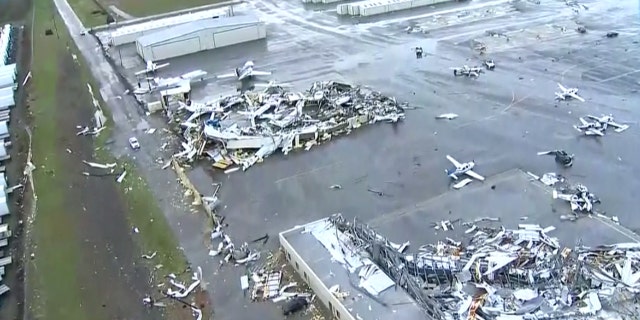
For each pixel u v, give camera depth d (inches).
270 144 2069.4
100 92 2669.8
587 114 2160.4
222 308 1384.1
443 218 1644.9
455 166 1886.1
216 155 2057.1
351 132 2166.6
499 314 1217.4
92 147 2206.0
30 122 2442.2
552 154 1927.9
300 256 1425.9
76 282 1514.5
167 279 1497.3
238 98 2426.2
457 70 2600.9
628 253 1392.7
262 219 1705.2
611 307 1211.2
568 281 1304.1
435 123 2185.0
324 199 1781.5
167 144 2176.4
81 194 1907.0
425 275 1363.2
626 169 1815.9
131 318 1378.0
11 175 2048.5
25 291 1496.1
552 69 2571.4
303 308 1355.8
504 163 1897.1
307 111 2308.1
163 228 1695.4
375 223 1648.6
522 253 1400.1
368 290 1288.1
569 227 1550.2
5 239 1689.2
